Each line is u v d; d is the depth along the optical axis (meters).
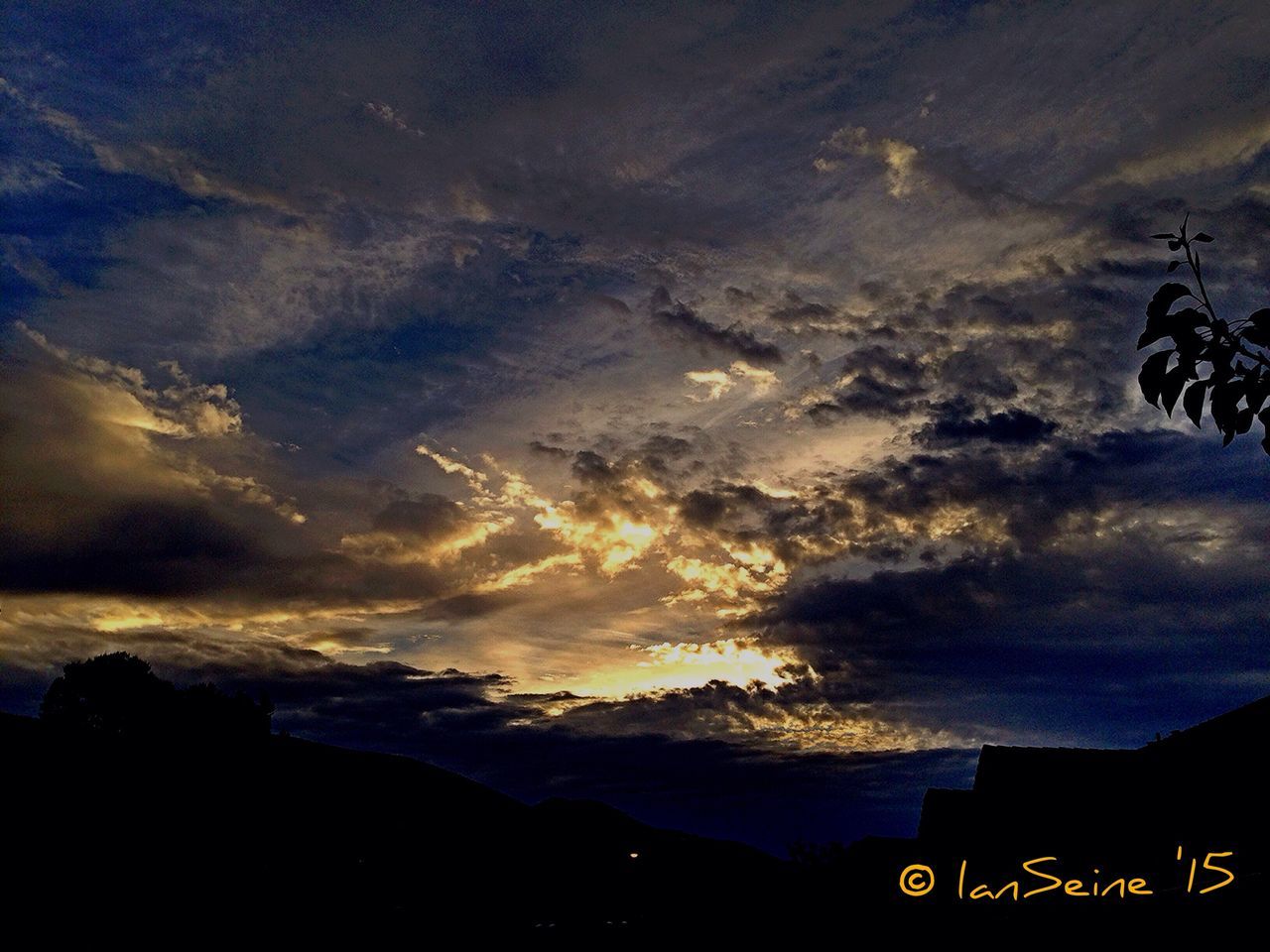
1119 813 14.24
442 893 20.66
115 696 32.44
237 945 17.58
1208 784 13.77
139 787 28.67
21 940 17.34
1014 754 16.69
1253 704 15.51
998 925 12.35
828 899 14.70
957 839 15.14
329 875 22.39
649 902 16.70
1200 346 4.02
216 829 26.45
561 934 16.67
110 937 17.80
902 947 13.28
